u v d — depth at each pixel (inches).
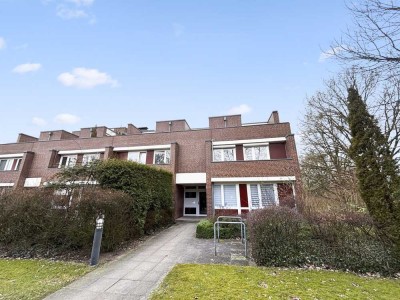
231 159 687.7
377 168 260.1
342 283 192.9
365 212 273.9
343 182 535.5
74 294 173.2
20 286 186.4
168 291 170.4
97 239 257.4
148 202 428.1
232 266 235.8
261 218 262.7
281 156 653.3
